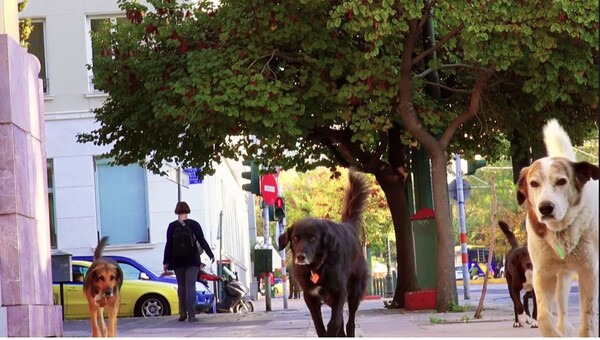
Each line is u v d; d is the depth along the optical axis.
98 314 13.16
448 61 23.39
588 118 24.44
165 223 34.62
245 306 30.48
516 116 24.06
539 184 8.45
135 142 24.30
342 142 23.80
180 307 21.84
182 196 34.88
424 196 22.31
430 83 21.75
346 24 18.94
